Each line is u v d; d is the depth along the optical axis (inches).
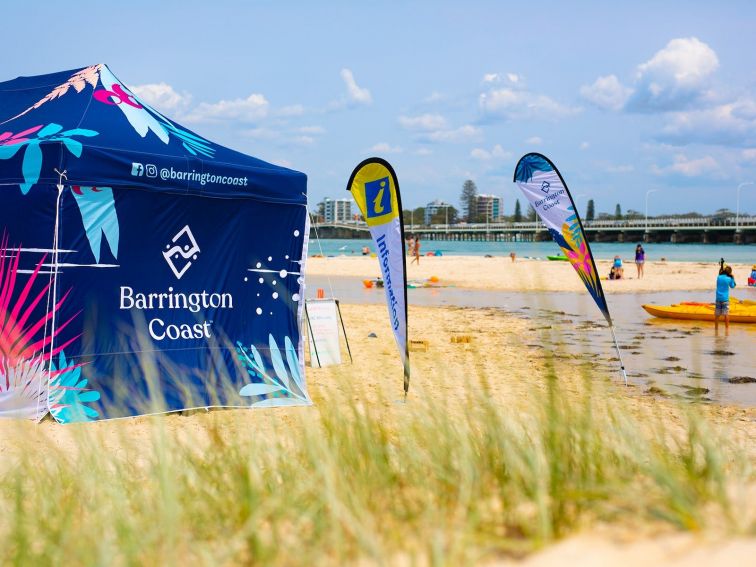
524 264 1724.9
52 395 292.4
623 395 366.6
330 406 180.1
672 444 190.5
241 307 339.6
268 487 135.4
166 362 315.6
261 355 340.2
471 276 1365.7
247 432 180.1
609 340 585.9
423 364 452.4
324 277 1453.0
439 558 93.1
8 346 300.0
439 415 167.0
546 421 151.2
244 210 340.8
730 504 108.3
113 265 307.6
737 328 667.4
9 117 350.0
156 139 332.5
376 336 584.1
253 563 104.9
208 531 117.4
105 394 299.6
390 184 304.8
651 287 1127.0
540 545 97.7
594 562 89.4
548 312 179.5
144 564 105.9
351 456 145.2
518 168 376.5
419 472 133.5
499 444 141.5
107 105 341.1
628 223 4522.6
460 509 116.1
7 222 303.4
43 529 120.5
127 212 310.0
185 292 324.8
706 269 1577.3
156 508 121.8
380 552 98.9
